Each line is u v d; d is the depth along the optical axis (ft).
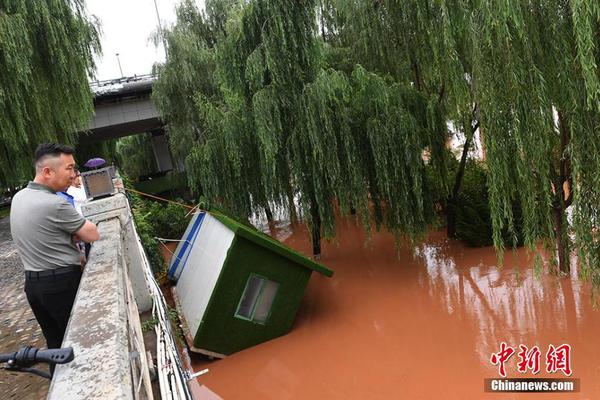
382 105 27.89
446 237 35.22
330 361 21.49
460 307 24.91
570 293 23.58
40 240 9.01
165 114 50.26
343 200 28.91
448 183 32.09
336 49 35.76
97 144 71.61
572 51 17.20
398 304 26.27
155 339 12.05
